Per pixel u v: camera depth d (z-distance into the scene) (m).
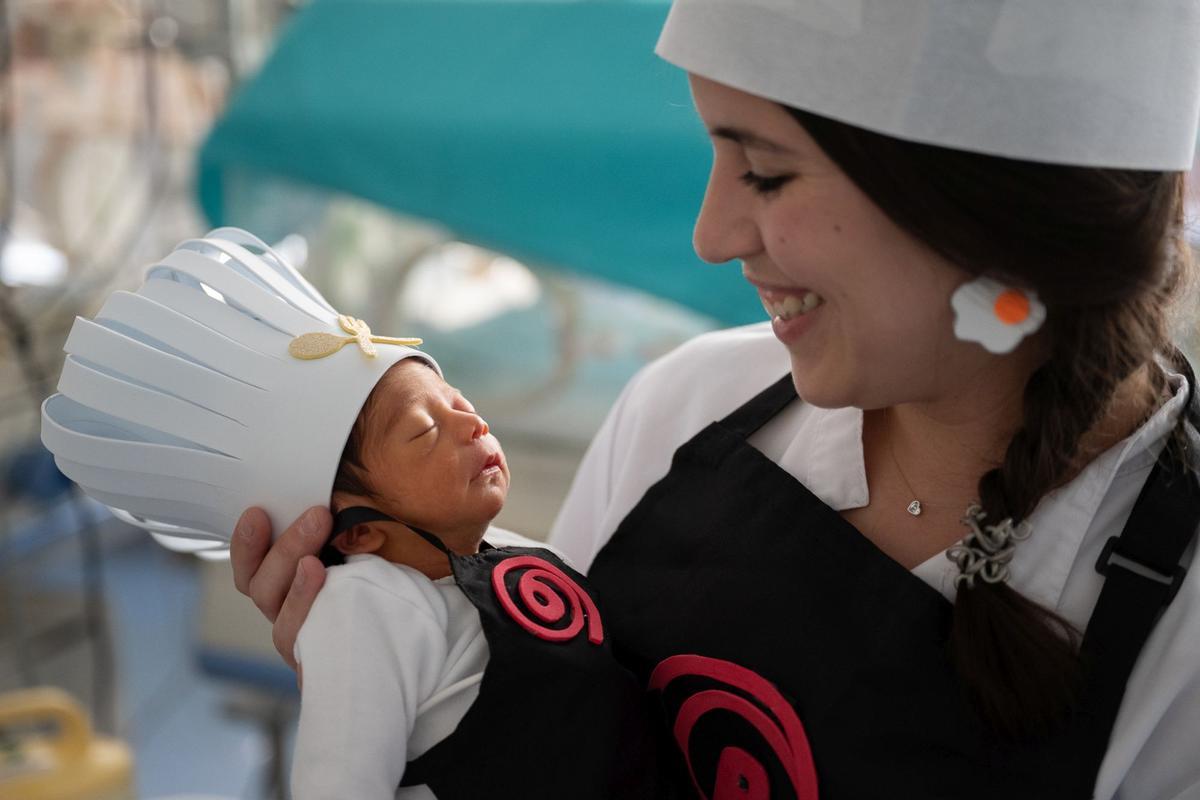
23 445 2.89
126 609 3.30
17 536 2.84
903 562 0.80
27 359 2.57
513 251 2.04
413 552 0.92
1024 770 0.72
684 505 0.92
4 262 2.46
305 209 2.40
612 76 2.03
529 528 2.36
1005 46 0.63
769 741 0.79
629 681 0.85
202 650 2.12
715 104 0.70
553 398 2.41
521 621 0.85
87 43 2.67
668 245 1.94
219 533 0.94
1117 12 0.64
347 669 0.80
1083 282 0.66
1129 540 0.74
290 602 0.85
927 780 0.74
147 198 2.79
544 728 0.82
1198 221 0.80
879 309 0.69
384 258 2.46
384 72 2.15
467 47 2.14
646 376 1.08
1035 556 0.76
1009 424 0.77
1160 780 0.74
